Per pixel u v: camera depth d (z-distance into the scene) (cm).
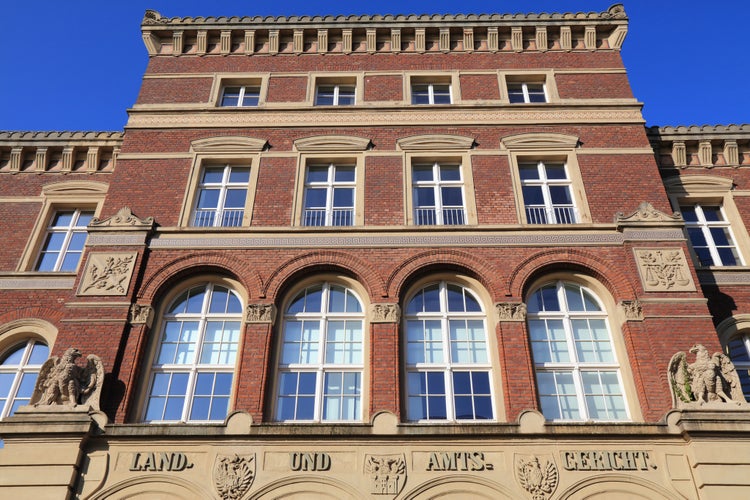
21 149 1972
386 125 1847
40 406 1269
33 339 1623
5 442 1225
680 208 1869
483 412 1368
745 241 1766
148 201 1684
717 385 1278
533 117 1861
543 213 1688
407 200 1684
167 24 2080
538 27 2061
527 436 1250
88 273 1519
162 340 1479
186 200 1692
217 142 1805
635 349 1403
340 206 1706
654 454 1233
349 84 1995
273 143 1812
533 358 1445
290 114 1880
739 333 1592
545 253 1559
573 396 1399
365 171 1739
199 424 1269
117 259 1544
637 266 1510
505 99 1917
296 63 2023
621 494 1198
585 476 1212
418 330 1488
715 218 1850
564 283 1567
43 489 1179
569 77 1969
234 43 2078
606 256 1554
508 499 1192
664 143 1927
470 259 1551
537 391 1374
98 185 1914
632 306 1458
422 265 1541
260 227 1612
